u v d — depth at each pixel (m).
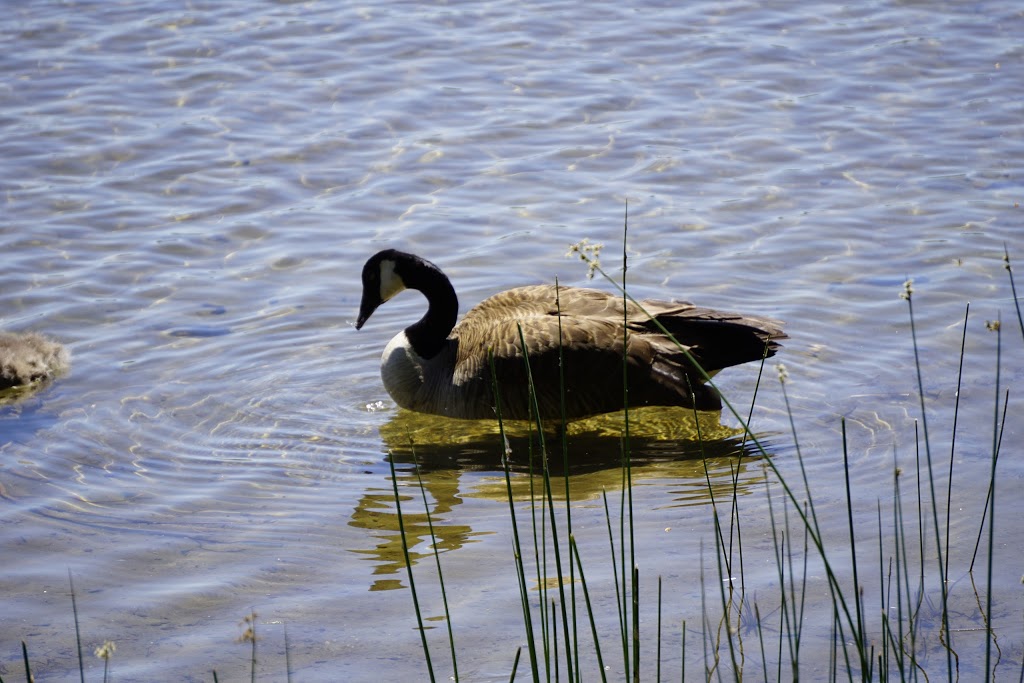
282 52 19.17
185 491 8.79
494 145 15.99
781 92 17.48
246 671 6.46
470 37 19.86
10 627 6.95
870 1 21.30
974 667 6.30
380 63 18.73
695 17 20.73
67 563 7.71
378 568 7.60
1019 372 10.19
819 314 11.56
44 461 9.26
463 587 7.32
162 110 17.11
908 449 9.09
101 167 15.37
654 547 7.73
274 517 8.37
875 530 7.85
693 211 14.02
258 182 15.00
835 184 14.59
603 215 13.99
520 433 10.10
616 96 17.45
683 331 10.09
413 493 8.78
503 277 12.64
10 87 17.72
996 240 12.94
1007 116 16.34
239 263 13.07
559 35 19.98
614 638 6.69
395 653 6.60
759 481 8.78
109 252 13.24
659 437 9.87
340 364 11.27
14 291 12.32
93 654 6.66
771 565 7.43
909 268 12.42
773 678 6.27
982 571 7.28
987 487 8.37
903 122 16.31
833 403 10.02
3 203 14.31
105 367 10.95
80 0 21.62
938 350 10.73
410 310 12.52
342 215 14.16
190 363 11.09
